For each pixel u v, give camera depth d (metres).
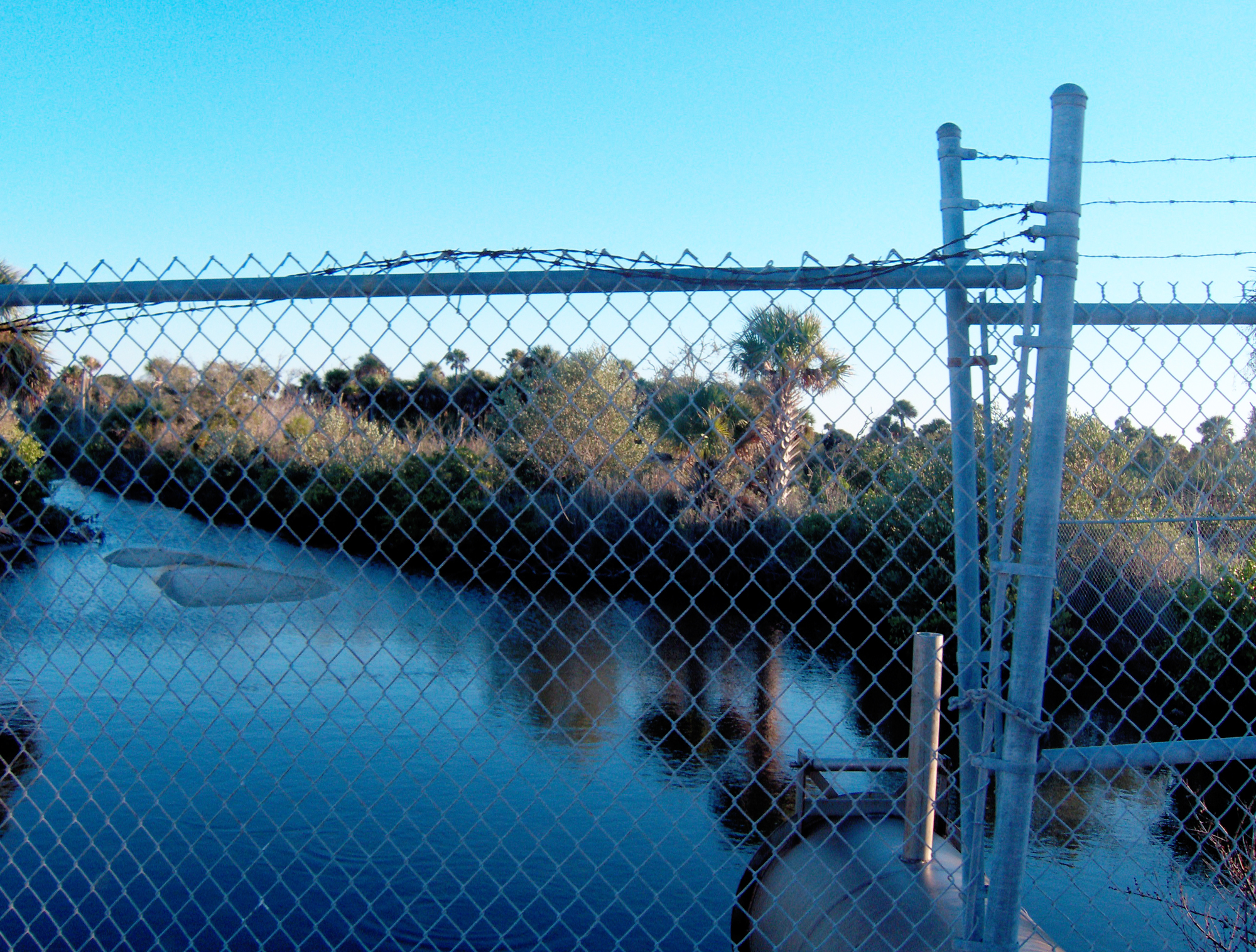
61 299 1.79
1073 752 1.72
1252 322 1.84
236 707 7.64
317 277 1.73
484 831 5.73
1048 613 1.62
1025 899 4.59
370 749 6.86
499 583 13.61
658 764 6.85
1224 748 1.77
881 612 10.31
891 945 1.92
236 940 4.54
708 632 11.30
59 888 2.23
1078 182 1.62
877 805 2.71
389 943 4.57
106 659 8.68
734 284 1.69
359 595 12.08
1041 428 1.61
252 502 16.28
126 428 1.97
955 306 1.77
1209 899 3.23
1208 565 5.22
